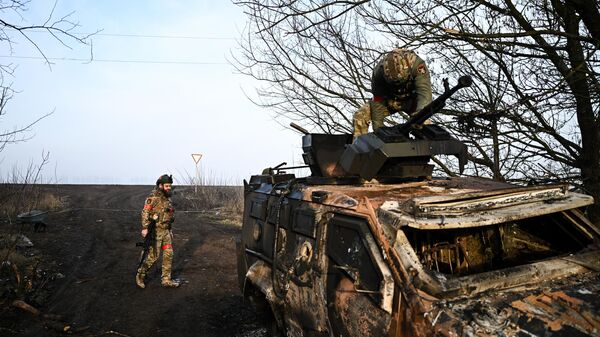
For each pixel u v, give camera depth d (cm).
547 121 518
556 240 346
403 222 252
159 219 666
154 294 629
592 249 313
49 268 732
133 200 1769
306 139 468
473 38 470
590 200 308
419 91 434
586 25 461
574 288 257
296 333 353
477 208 275
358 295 268
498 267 351
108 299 604
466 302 233
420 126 399
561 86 441
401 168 379
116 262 802
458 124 524
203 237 1056
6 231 973
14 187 1122
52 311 551
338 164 430
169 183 672
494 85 534
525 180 513
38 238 952
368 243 264
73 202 1636
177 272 748
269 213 436
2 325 491
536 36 479
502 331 212
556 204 296
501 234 359
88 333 488
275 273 388
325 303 303
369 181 381
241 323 520
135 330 499
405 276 241
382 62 440
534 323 218
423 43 488
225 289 656
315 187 375
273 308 384
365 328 259
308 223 338
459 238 351
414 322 228
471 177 415
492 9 475
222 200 1745
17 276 596
